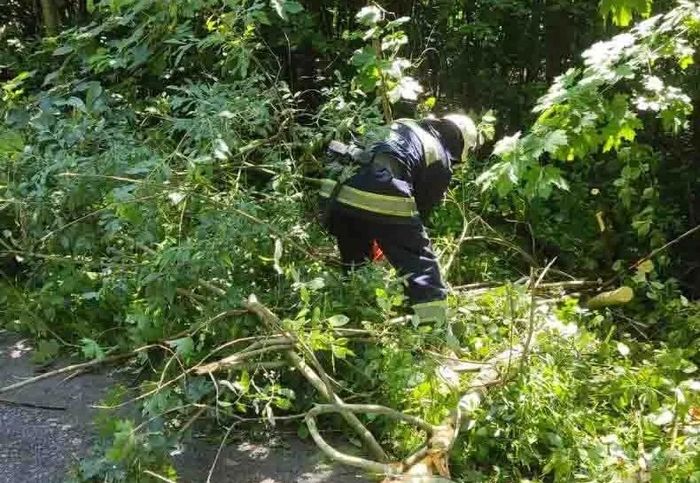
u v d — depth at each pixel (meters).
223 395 3.24
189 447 3.09
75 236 3.72
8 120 4.21
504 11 5.68
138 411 3.21
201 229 3.37
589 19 5.42
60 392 3.45
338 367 3.41
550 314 3.90
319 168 4.21
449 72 5.75
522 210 4.89
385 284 3.51
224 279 3.53
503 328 3.77
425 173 3.73
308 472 2.97
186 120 3.56
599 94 2.85
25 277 4.41
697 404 3.27
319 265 3.91
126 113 4.19
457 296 4.00
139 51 4.25
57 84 4.68
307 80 5.56
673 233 5.30
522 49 5.84
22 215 3.74
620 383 3.31
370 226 3.58
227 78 4.57
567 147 2.86
